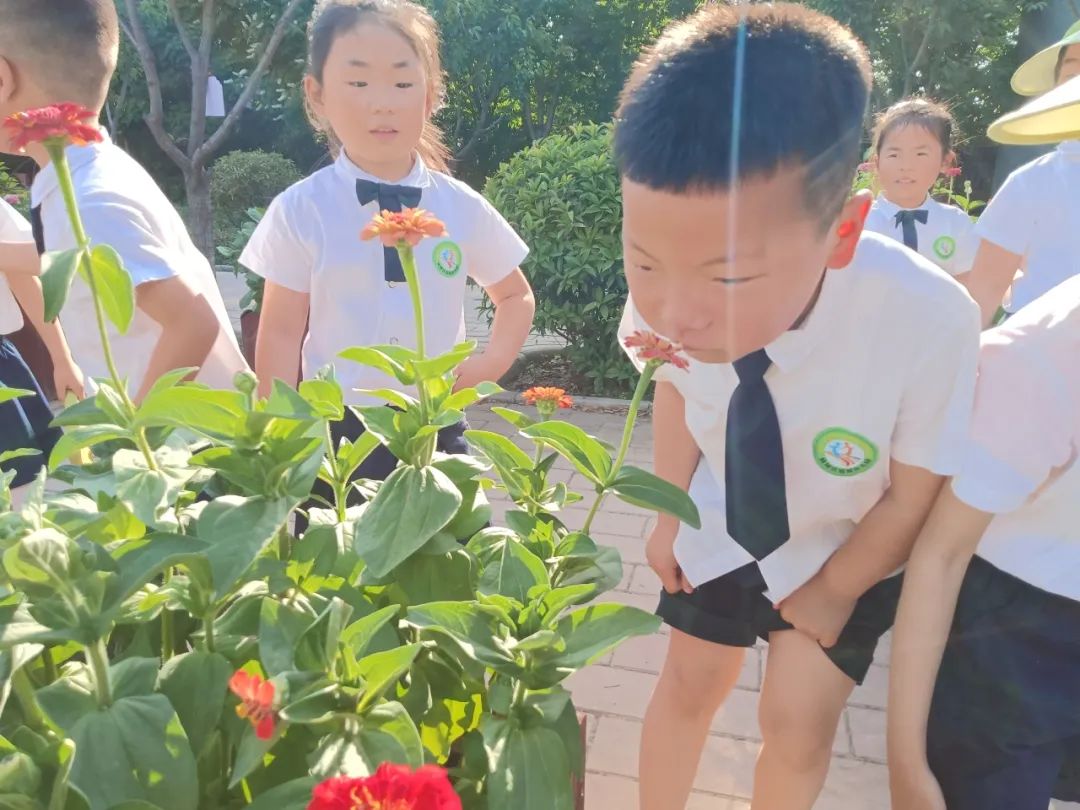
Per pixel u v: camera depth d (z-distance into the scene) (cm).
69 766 67
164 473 92
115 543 89
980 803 129
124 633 98
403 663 77
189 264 167
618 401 504
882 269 112
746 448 125
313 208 194
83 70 161
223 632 93
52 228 153
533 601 92
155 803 72
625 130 86
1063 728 123
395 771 55
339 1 191
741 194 79
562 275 504
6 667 73
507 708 90
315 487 184
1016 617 123
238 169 1254
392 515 95
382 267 194
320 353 200
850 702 226
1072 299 114
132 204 153
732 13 83
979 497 114
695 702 156
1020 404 112
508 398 506
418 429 99
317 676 76
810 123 79
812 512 130
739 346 92
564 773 87
